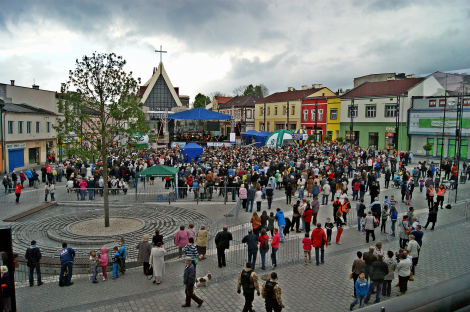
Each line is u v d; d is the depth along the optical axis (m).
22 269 12.55
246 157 34.38
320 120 58.09
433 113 41.00
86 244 14.38
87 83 16.14
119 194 24.36
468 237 14.93
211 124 63.78
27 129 37.94
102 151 16.44
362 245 14.15
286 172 25.00
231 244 14.54
